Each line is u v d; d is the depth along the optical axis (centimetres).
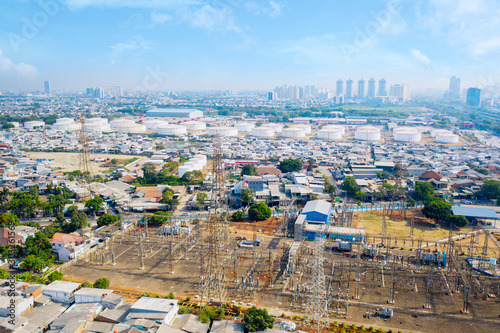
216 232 12975
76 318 9688
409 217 19075
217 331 9331
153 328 9262
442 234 16775
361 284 12269
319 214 16775
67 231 16562
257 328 9475
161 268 13450
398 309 10850
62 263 13900
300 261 13875
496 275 12412
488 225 17700
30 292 10494
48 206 18788
